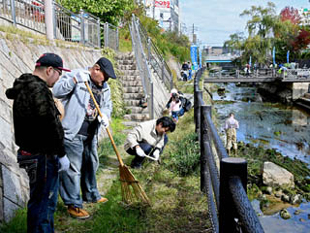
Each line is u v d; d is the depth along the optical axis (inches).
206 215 135.2
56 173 99.0
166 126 184.9
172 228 125.1
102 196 156.3
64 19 401.4
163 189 162.4
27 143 89.8
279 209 306.8
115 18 719.1
